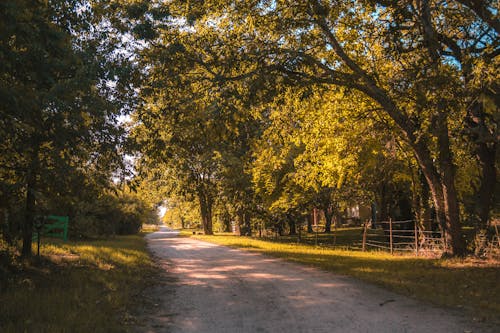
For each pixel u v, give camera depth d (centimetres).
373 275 1188
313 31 1501
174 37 1384
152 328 684
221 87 1288
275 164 2238
